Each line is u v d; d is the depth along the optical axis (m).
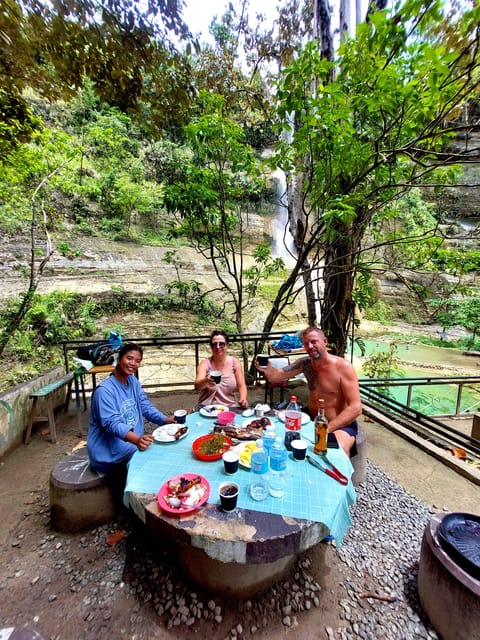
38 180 6.49
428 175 3.31
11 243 8.77
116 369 2.08
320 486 1.39
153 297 9.95
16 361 7.08
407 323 12.86
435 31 2.01
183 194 4.11
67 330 8.12
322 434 1.62
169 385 4.37
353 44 2.53
